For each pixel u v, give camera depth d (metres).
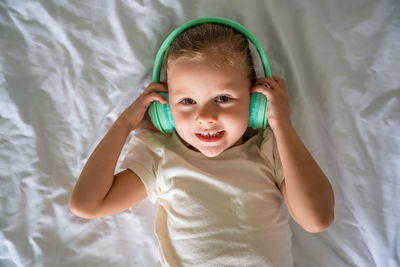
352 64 0.99
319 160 1.02
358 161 1.00
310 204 0.82
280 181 0.93
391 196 0.98
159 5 1.00
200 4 1.01
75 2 1.00
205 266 0.86
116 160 0.92
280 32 1.01
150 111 0.97
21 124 1.00
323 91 1.01
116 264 1.02
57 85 1.02
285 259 0.90
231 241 0.87
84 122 1.02
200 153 0.96
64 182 1.02
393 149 0.97
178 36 0.92
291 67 1.02
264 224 0.89
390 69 0.97
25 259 0.96
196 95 0.82
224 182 0.91
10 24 1.00
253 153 0.97
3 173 0.99
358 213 1.00
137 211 1.05
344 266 1.00
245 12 1.01
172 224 0.93
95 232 1.03
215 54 0.83
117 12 1.00
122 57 1.01
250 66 0.92
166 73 0.95
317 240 1.04
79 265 1.00
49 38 1.01
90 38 1.01
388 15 0.97
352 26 0.99
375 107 0.98
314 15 1.00
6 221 0.98
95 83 1.02
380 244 0.98
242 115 0.85
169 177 0.94
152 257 1.04
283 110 0.90
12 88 1.00
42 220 0.99
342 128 1.00
